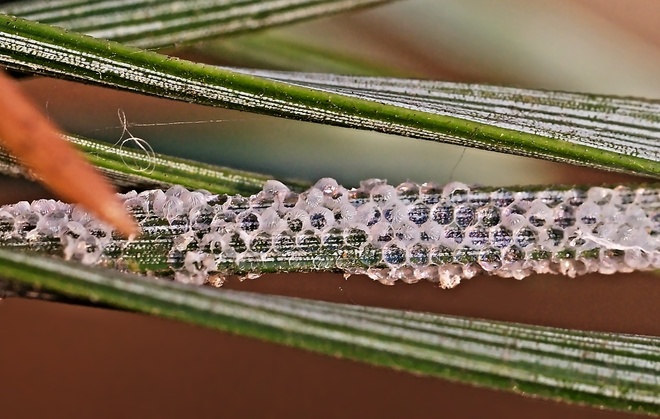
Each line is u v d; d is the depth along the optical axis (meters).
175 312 0.06
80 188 0.06
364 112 0.06
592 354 0.06
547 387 0.06
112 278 0.06
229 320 0.06
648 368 0.06
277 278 0.06
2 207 0.06
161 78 0.06
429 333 0.06
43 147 0.06
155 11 0.07
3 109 0.06
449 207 0.06
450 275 0.07
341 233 0.06
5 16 0.06
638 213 0.06
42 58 0.06
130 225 0.06
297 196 0.06
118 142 0.07
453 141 0.06
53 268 0.06
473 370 0.06
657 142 0.06
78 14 0.07
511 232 0.06
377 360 0.06
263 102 0.06
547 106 0.07
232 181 0.06
